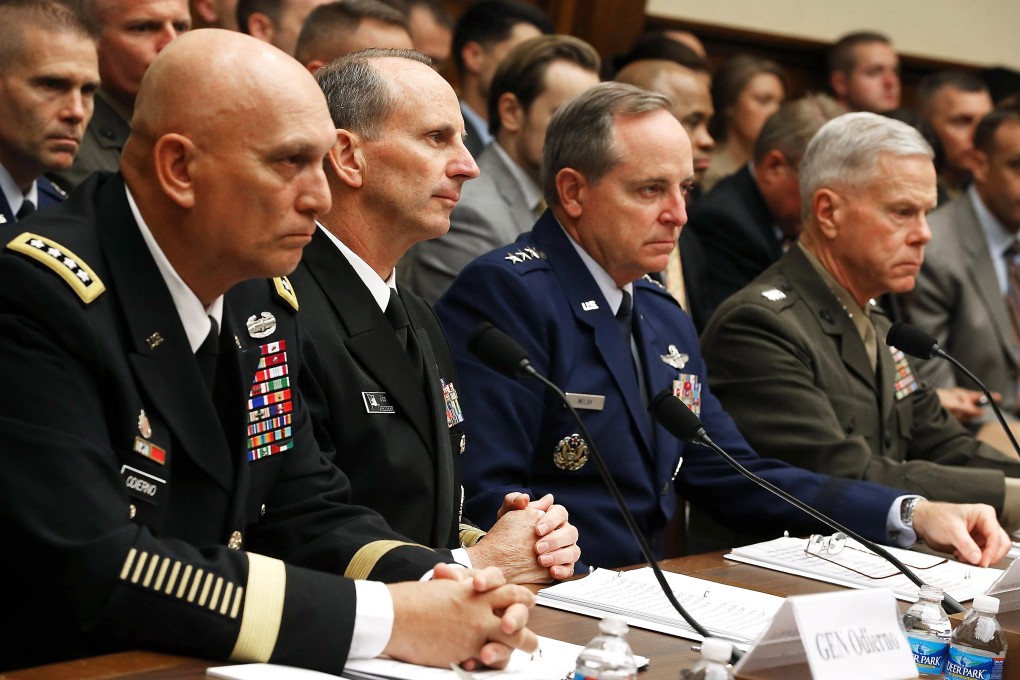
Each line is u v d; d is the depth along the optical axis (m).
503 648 2.38
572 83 5.66
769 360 4.73
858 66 9.48
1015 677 2.62
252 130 2.52
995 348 7.15
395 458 3.34
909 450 5.24
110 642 2.34
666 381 4.22
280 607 2.34
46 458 2.35
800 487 4.20
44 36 4.09
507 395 3.86
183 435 2.58
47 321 2.43
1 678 2.15
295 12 6.14
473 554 3.18
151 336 2.56
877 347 5.00
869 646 2.28
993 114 7.51
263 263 2.59
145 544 2.36
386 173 3.41
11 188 4.21
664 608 2.89
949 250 7.21
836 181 4.86
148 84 2.58
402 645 2.38
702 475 4.36
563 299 4.08
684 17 9.61
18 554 2.35
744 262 6.36
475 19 6.98
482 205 5.63
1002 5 10.99
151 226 2.60
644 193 4.07
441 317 4.04
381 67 3.47
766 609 2.96
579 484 4.01
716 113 8.19
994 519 3.94
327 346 3.29
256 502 2.88
